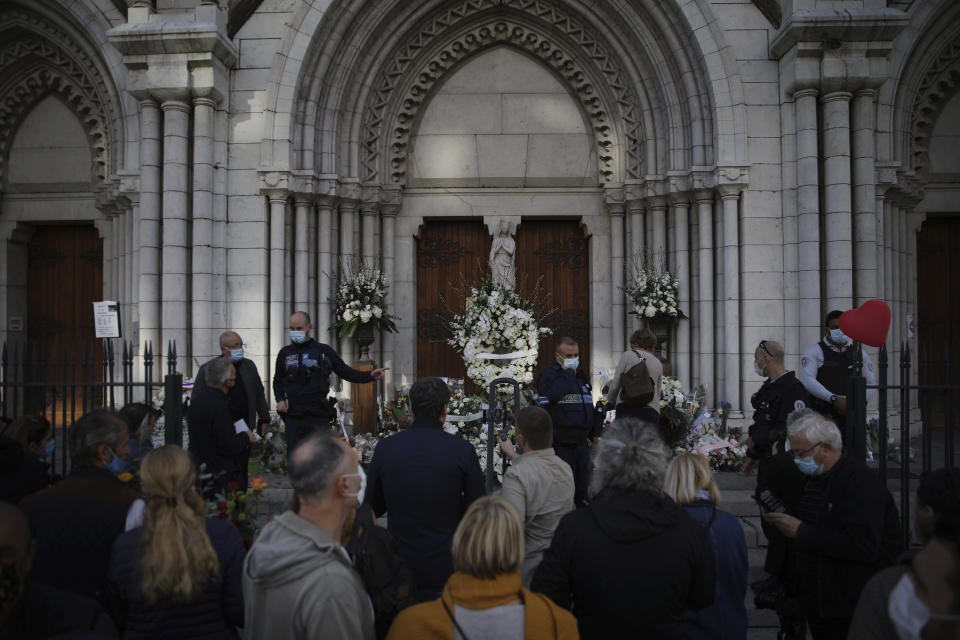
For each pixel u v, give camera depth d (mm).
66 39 9953
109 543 2875
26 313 11367
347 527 2693
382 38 9992
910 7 9148
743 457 7531
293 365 6789
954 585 1852
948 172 10359
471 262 11250
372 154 10367
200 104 8750
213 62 8602
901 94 9492
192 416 4996
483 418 7219
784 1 8766
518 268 11188
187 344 8852
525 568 3518
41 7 9562
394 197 10625
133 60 8617
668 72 9555
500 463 6531
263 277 9062
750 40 9023
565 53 10484
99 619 2113
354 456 2467
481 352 7633
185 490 2465
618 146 10445
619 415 5789
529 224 11227
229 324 9062
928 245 10844
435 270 11250
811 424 3377
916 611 1882
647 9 9359
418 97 10672
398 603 2725
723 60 8938
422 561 3418
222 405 5035
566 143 10789
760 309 8898
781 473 3975
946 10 9242
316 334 9633
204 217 8797
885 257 9703
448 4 10164
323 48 9383
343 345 9836
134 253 9516
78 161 10938
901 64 9156
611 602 2449
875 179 9016
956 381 10688
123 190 9344
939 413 10625
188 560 2320
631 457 2588
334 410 7168
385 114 10469
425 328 11172
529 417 3645
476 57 10820
